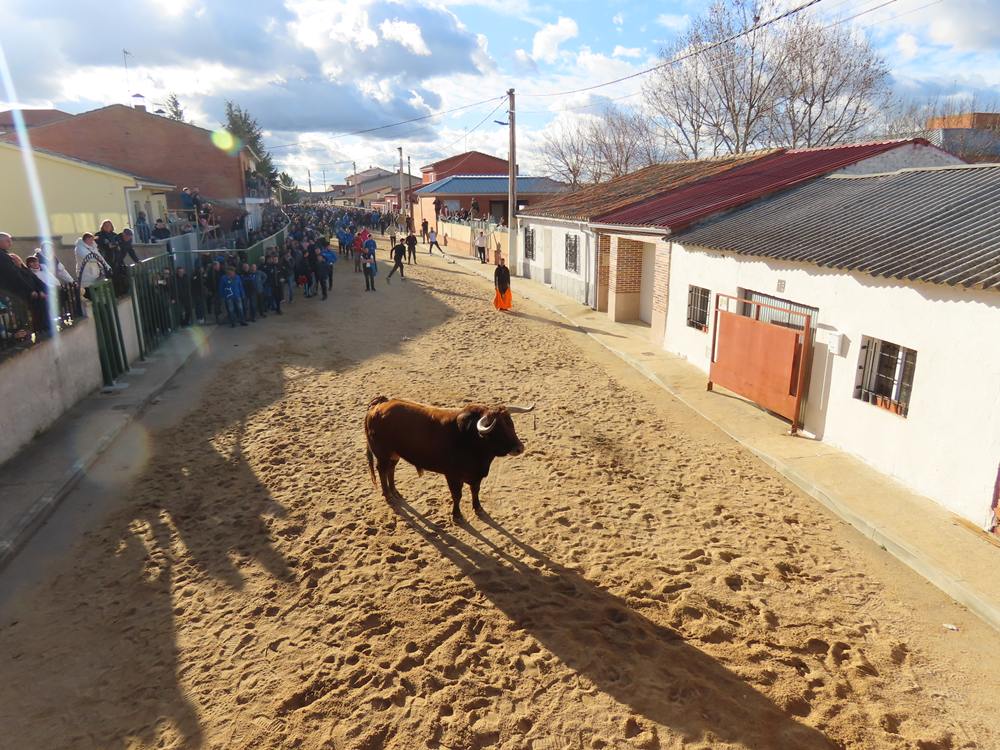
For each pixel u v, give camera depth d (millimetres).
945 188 10508
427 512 7633
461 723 4527
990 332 6723
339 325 18578
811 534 7160
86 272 12609
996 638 5457
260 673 5039
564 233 24000
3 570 6453
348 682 4914
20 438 9062
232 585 6191
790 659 5156
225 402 11711
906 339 7914
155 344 15297
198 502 7867
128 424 10469
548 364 14734
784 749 4309
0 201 22203
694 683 4855
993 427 6723
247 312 18984
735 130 31766
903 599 5980
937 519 7137
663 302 15461
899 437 8125
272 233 32250
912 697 4801
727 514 7598
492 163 65875
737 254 11562
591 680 4906
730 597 5977
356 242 29656
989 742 4422
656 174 25203
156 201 30391
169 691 4887
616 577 6297
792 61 30016
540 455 9367
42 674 5082
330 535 7105
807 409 10023
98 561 6613
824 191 13430
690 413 11328
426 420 6973
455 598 5938
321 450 9500
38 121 48062
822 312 9539
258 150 69812
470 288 26188
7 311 9172
